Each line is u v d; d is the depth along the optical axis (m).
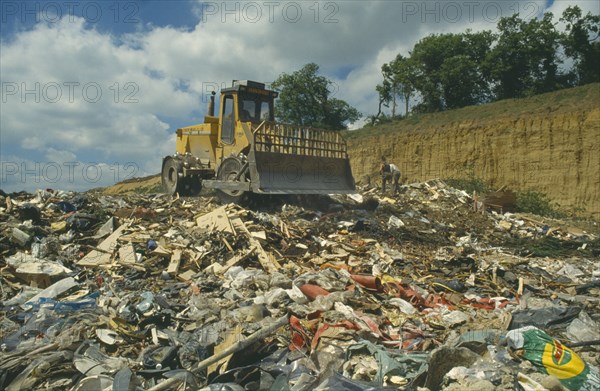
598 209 24.56
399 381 4.96
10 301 7.32
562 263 12.03
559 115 26.86
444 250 12.18
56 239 9.87
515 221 17.62
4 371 5.22
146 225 10.95
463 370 4.84
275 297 7.46
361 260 10.28
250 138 13.54
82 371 5.21
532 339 5.27
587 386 4.81
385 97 49.28
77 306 6.96
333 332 6.00
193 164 15.65
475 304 8.23
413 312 7.54
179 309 7.12
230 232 10.33
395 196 18.34
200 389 4.89
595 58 37.59
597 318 7.35
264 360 5.59
